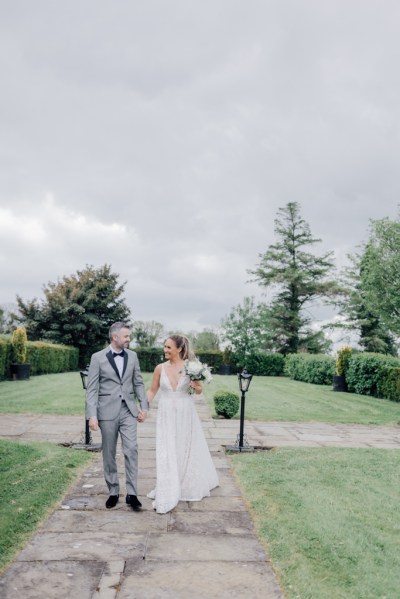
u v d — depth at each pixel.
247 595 3.34
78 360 36.28
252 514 5.04
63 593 3.31
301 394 20.03
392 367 18.14
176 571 3.71
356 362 20.47
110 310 37.69
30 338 36.50
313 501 5.43
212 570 3.73
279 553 4.02
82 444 8.47
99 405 5.21
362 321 42.84
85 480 6.27
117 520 4.81
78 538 4.32
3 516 4.67
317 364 26.34
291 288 44.53
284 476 6.51
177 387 5.50
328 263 45.41
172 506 5.11
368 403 17.14
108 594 3.32
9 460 6.92
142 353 36.47
